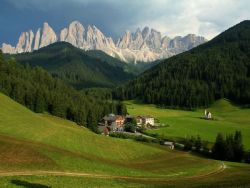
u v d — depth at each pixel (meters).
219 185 65.94
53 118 185.38
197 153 167.25
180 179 84.50
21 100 186.75
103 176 72.06
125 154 116.12
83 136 125.00
